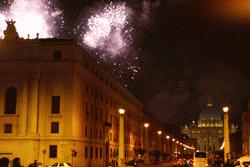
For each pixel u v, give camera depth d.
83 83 78.12
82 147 76.31
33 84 72.44
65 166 63.88
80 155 74.81
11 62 72.75
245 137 158.75
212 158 96.06
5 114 72.38
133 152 128.25
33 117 71.62
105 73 96.00
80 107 75.62
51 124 72.69
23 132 71.06
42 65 73.19
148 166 93.94
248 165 51.97
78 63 73.00
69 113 72.12
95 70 87.25
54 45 74.25
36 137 71.00
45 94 73.31
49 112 72.88
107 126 92.94
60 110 72.50
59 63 72.75
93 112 84.94
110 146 98.06
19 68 72.69
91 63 83.88
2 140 71.38
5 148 71.12
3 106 72.75
